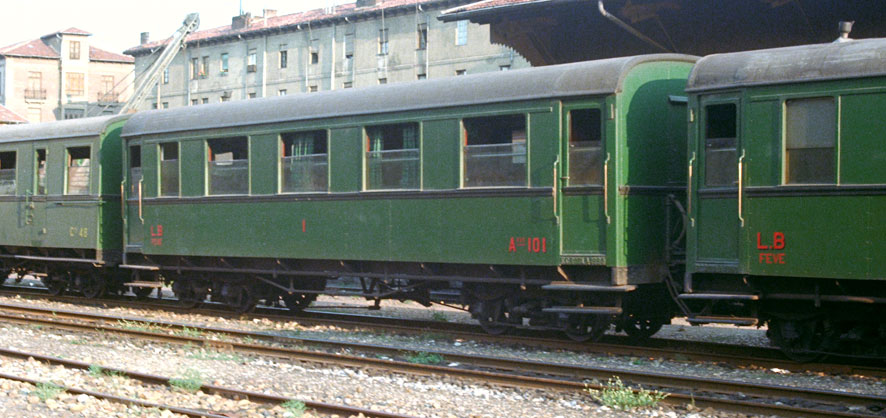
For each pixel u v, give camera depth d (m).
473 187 12.31
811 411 7.70
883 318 9.95
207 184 15.59
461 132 12.41
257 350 11.52
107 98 77.56
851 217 9.70
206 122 15.52
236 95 55.34
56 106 76.19
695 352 10.91
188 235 15.87
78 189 18.22
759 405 7.94
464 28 43.09
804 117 10.02
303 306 16.31
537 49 19.91
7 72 74.31
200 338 12.25
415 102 12.81
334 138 13.77
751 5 16.69
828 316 10.30
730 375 9.91
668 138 11.90
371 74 47.41
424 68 44.84
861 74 9.59
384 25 46.59
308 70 50.84
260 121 14.70
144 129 16.62
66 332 13.66
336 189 13.75
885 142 9.48
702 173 10.76
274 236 14.58
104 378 9.86
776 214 10.16
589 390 8.75
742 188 10.37
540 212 11.72
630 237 11.33
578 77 11.49
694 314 11.13
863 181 9.62
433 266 13.12
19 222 19.44
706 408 8.16
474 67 42.69
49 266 19.53
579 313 11.95
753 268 10.32
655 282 11.70
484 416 8.08
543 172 11.68
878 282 9.81
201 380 9.40
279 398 8.58
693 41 18.05
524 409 8.37
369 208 13.38
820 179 9.91
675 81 12.02
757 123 10.27
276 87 52.81
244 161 15.02
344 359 10.59
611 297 11.77
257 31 53.00
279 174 14.52
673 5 17.00
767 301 10.66
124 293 19.28
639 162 11.48
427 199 12.73
